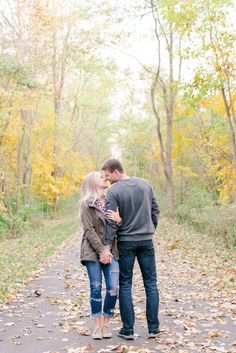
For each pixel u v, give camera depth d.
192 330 6.42
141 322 6.92
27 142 35.22
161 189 50.47
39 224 30.66
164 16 17.78
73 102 54.72
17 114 28.69
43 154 39.78
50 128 39.66
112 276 6.05
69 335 6.35
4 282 10.18
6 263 13.47
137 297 8.80
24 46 29.41
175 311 7.59
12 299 8.72
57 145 40.72
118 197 5.98
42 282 10.79
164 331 6.37
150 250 6.14
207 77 17.16
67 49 40.00
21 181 34.94
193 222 26.66
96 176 6.29
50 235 23.92
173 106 33.41
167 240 20.06
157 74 32.09
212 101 23.95
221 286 9.69
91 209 6.14
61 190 42.66
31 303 8.45
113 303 6.12
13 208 32.28
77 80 51.59
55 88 40.16
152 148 46.94
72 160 45.56
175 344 5.81
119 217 5.96
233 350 5.55
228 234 18.75
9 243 21.00
